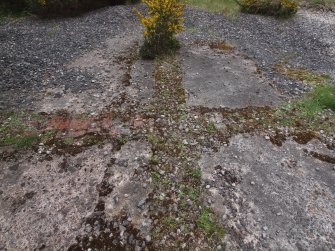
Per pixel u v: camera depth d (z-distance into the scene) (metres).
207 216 3.13
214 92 5.19
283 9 9.66
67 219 3.06
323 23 9.42
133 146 3.98
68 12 9.05
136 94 5.06
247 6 10.13
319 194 3.41
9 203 3.20
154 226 3.03
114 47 6.82
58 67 5.86
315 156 3.93
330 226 3.07
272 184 3.51
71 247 2.83
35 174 3.54
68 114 4.52
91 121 4.39
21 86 5.17
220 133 4.25
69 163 3.69
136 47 6.82
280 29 8.70
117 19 8.73
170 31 6.24
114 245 2.86
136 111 4.65
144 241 2.89
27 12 9.09
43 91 5.06
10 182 3.43
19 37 7.33
